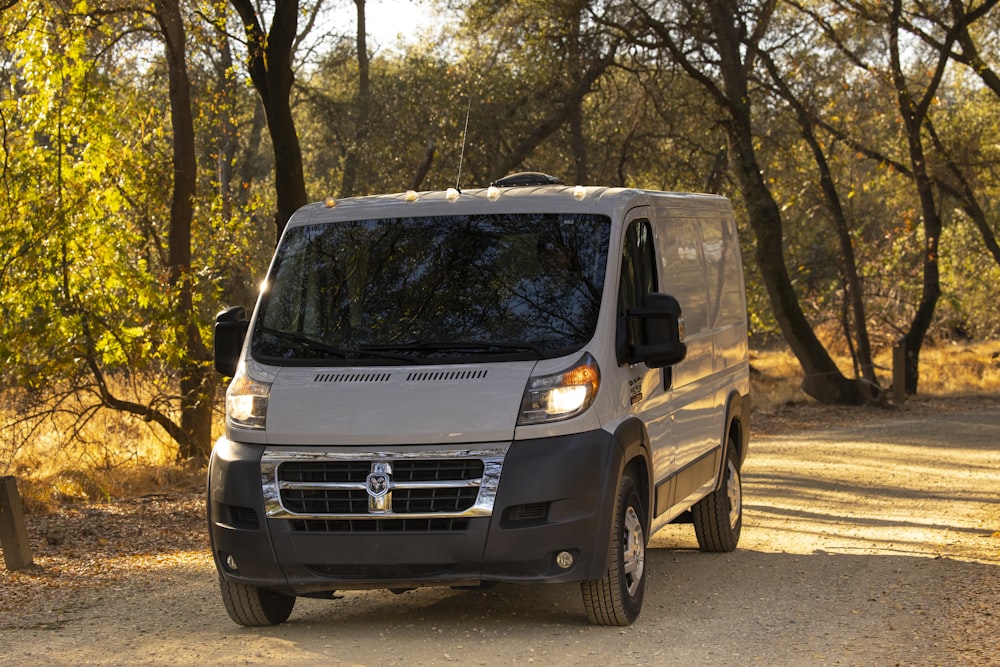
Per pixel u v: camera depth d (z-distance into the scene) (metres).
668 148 30.06
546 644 7.40
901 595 8.76
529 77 28.83
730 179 31.95
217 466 7.70
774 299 27.73
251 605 8.02
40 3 17.16
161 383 19.12
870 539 11.51
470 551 7.18
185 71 19.80
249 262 24.36
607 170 30.84
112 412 20.50
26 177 16.80
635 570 8.04
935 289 29.97
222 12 18.05
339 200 8.86
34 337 16.55
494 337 7.70
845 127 30.23
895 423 23.66
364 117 35.75
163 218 21.23
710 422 10.19
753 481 16.17
